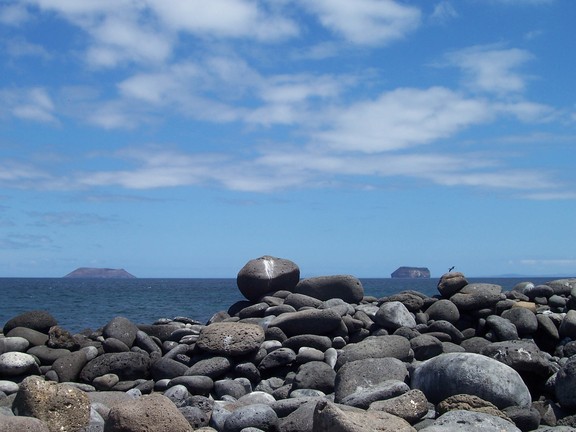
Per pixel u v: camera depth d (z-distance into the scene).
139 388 12.99
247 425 9.76
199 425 10.18
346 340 14.73
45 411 9.46
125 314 42.75
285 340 14.30
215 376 13.35
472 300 15.83
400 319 15.12
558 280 18.16
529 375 12.17
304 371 12.77
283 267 17.61
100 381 13.30
